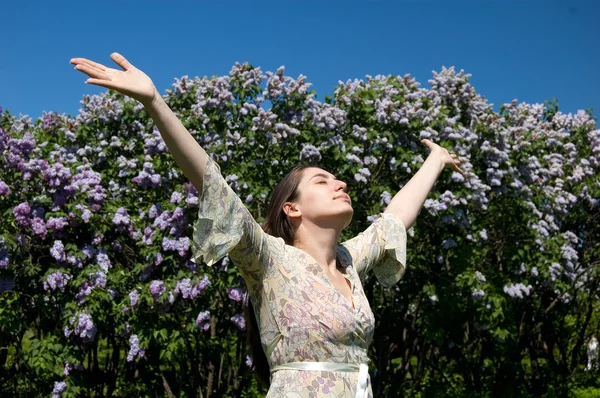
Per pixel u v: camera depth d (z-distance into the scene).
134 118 7.53
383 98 7.54
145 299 6.43
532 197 8.51
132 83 2.00
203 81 7.46
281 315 2.13
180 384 7.48
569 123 10.61
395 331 8.32
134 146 7.54
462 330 8.58
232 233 2.07
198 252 2.12
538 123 10.05
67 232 6.55
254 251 2.14
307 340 2.08
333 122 7.00
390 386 8.58
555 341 12.11
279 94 7.11
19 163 6.35
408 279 7.73
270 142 6.96
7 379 7.23
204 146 7.25
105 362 8.02
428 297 7.73
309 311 2.10
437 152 3.09
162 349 6.74
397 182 7.51
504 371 10.05
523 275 8.69
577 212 10.19
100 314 6.42
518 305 10.34
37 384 6.93
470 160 7.82
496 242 8.55
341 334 2.09
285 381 2.07
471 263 7.50
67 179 6.43
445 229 7.39
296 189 2.39
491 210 8.22
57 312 6.76
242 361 7.62
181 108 7.57
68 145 7.86
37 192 6.53
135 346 6.60
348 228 6.95
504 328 8.28
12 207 6.31
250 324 2.48
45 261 6.62
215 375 8.22
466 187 7.13
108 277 6.59
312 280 2.17
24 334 7.64
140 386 8.12
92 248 6.50
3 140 6.38
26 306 6.78
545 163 9.13
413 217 2.80
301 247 2.35
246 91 7.14
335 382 2.05
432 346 9.29
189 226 6.60
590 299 11.60
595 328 12.96
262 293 2.19
